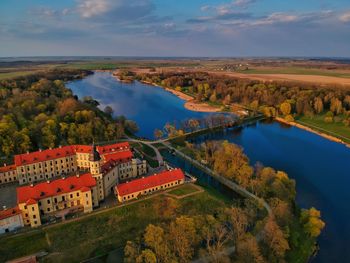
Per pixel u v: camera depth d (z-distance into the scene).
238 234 114.00
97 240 120.56
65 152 180.00
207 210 141.75
